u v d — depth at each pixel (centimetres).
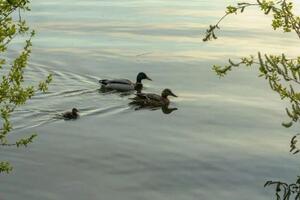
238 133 2511
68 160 2123
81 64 3797
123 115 2730
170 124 2617
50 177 1966
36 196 1819
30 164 2067
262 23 6003
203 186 1930
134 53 4222
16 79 1095
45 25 5397
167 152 2231
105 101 2952
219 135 2473
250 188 1925
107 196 1838
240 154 2236
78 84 3272
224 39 4944
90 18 5947
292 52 4391
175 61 3994
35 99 2884
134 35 5000
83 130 2477
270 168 2095
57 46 4369
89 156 2172
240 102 3003
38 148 2225
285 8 900
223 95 3142
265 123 2655
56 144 2284
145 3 7462
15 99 1119
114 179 1964
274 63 888
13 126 2456
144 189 1895
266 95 3141
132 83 3212
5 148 2202
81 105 2855
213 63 3950
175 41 4769
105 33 5047
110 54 4150
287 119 2714
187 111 2830
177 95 3152
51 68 3644
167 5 7281
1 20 1072
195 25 5666
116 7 6956
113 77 3541
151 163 2112
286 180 1991
